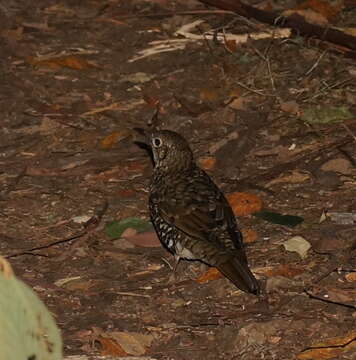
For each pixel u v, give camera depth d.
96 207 12.34
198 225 10.47
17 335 5.04
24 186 12.89
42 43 17.12
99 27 17.69
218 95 15.17
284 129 14.09
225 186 12.70
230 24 17.25
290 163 13.12
